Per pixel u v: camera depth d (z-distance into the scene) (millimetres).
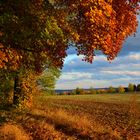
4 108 34344
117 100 83312
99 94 126562
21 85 35406
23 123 24062
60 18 17438
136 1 18000
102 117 38562
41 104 45312
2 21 18141
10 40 18562
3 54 17531
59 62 19250
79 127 24078
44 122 24562
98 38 16922
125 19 18078
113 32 17375
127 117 38219
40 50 19172
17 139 19125
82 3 16109
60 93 135000
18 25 18109
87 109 51812
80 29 17094
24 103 35594
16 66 19031
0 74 29078
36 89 38938
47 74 42312
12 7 18047
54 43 18203
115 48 18266
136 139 21672
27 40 18672
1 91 35188
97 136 21844
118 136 21734
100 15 16234
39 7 17609
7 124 22000
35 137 20562
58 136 21578
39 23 17797
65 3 16953
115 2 17734
